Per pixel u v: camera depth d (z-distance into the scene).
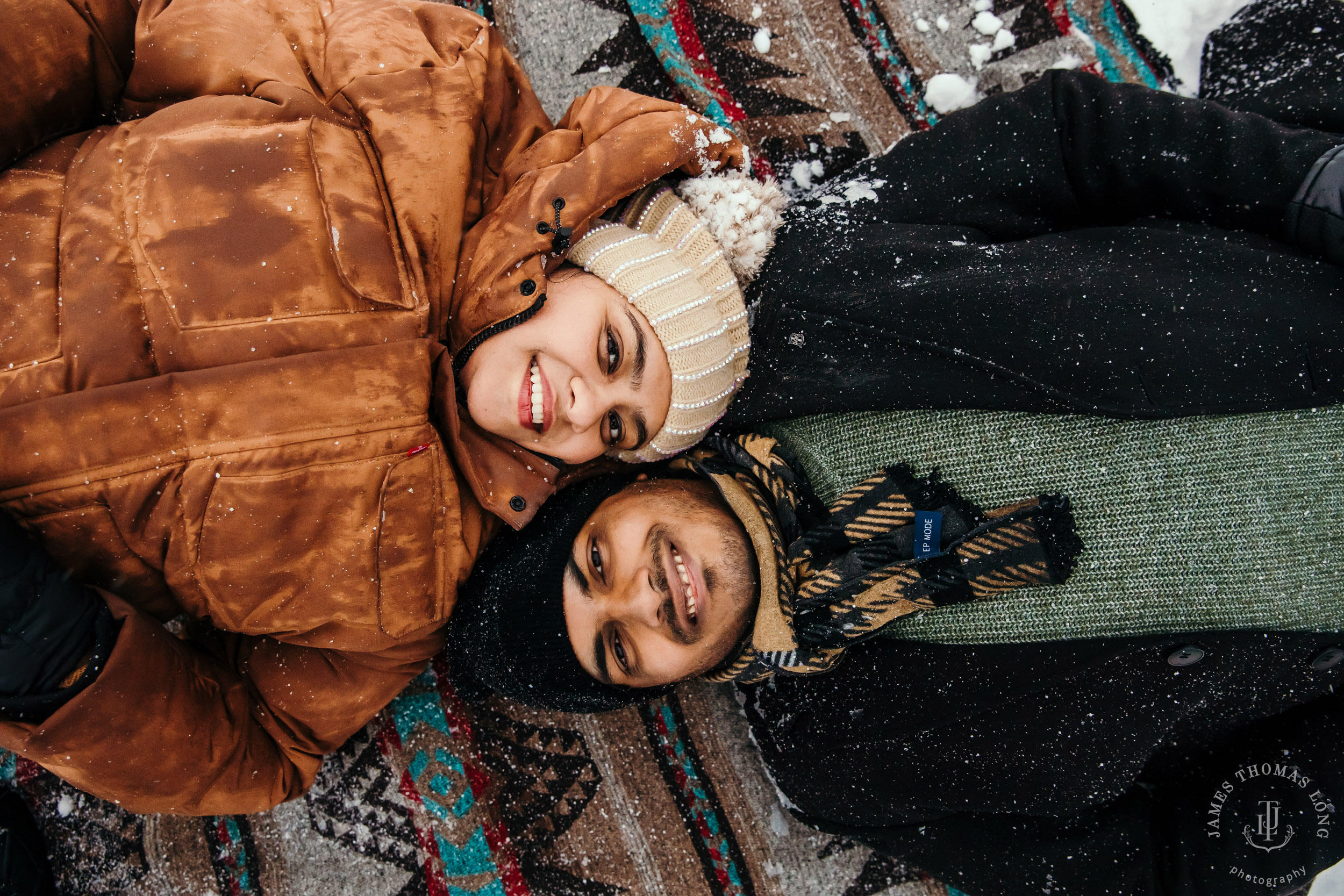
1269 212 1.08
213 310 0.98
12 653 0.89
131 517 0.98
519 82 1.27
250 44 1.11
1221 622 0.97
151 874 1.34
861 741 1.10
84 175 1.01
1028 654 1.02
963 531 1.02
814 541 1.07
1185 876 1.02
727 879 1.36
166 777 1.02
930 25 1.43
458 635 1.16
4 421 0.92
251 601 1.06
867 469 1.10
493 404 1.06
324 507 1.02
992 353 1.01
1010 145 1.15
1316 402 0.94
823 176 1.42
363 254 1.03
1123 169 1.13
